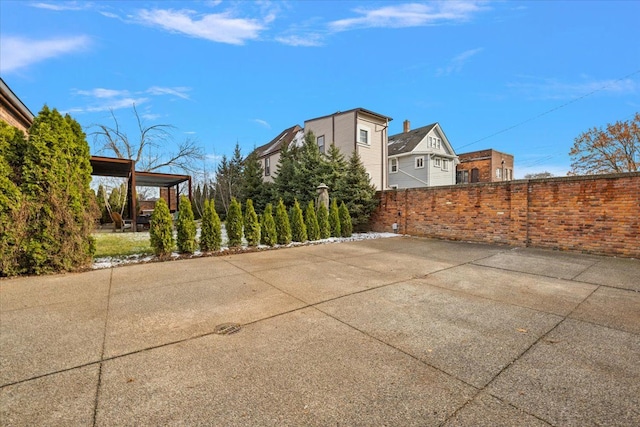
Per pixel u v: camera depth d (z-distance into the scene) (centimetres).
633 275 500
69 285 422
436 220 980
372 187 1181
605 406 176
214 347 247
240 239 741
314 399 181
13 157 458
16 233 451
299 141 1981
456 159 2536
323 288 419
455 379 203
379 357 232
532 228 785
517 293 402
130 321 299
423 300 371
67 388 190
